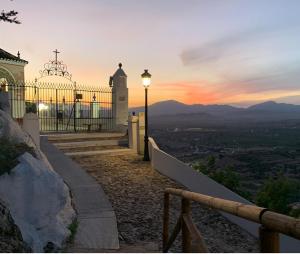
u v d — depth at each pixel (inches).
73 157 576.7
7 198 246.5
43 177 274.7
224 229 331.6
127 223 316.5
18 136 348.8
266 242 84.6
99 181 442.0
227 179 497.4
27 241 219.3
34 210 255.1
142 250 252.4
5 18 414.0
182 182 455.5
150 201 382.9
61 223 270.7
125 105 875.4
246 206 98.4
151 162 540.1
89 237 271.3
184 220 167.6
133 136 659.4
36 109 903.1
